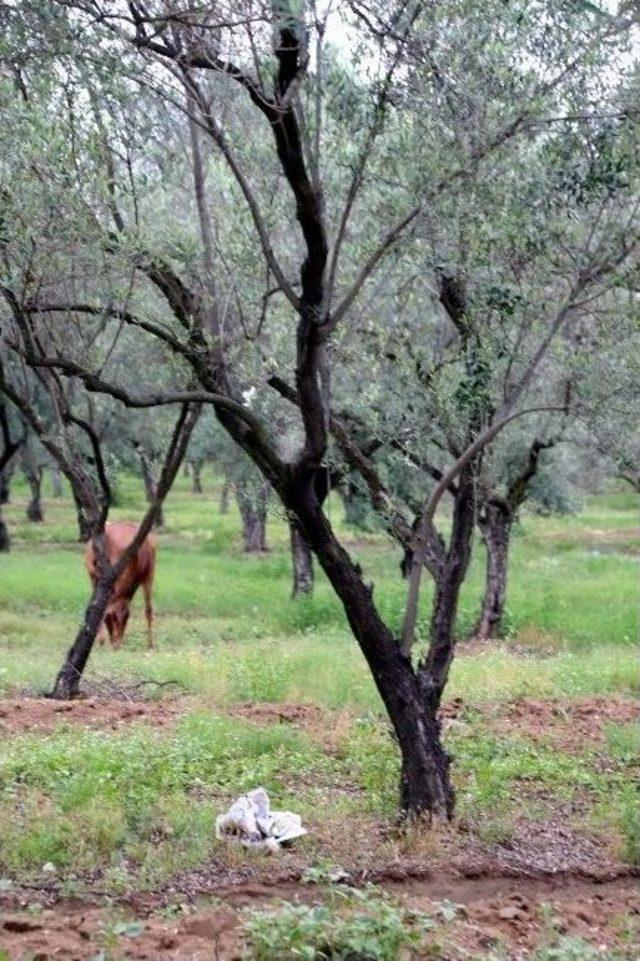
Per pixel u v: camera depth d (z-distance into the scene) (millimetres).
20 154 9180
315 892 8352
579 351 10391
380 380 11570
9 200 9094
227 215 11617
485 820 10008
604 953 7309
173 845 8805
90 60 8539
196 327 10039
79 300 10844
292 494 9414
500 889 8906
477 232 9438
